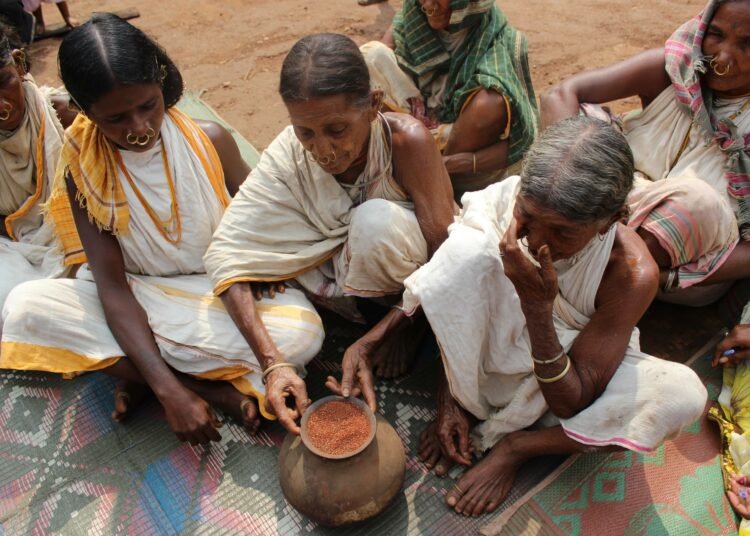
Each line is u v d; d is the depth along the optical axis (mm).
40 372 2885
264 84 5031
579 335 2207
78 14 6121
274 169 2586
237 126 4562
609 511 2314
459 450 2418
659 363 2176
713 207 2508
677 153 2951
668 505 2334
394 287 2652
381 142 2496
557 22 5641
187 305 2592
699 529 2281
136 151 2455
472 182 3508
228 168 2838
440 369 2629
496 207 2285
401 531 2301
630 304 2127
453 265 2162
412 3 3301
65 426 2688
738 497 2324
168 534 2338
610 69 3068
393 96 3570
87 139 2428
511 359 2324
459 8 3143
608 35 5445
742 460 2398
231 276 2512
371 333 2496
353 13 5930
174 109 2645
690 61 2791
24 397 2797
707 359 2816
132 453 2580
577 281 2191
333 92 2133
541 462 2467
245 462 2523
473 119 3252
